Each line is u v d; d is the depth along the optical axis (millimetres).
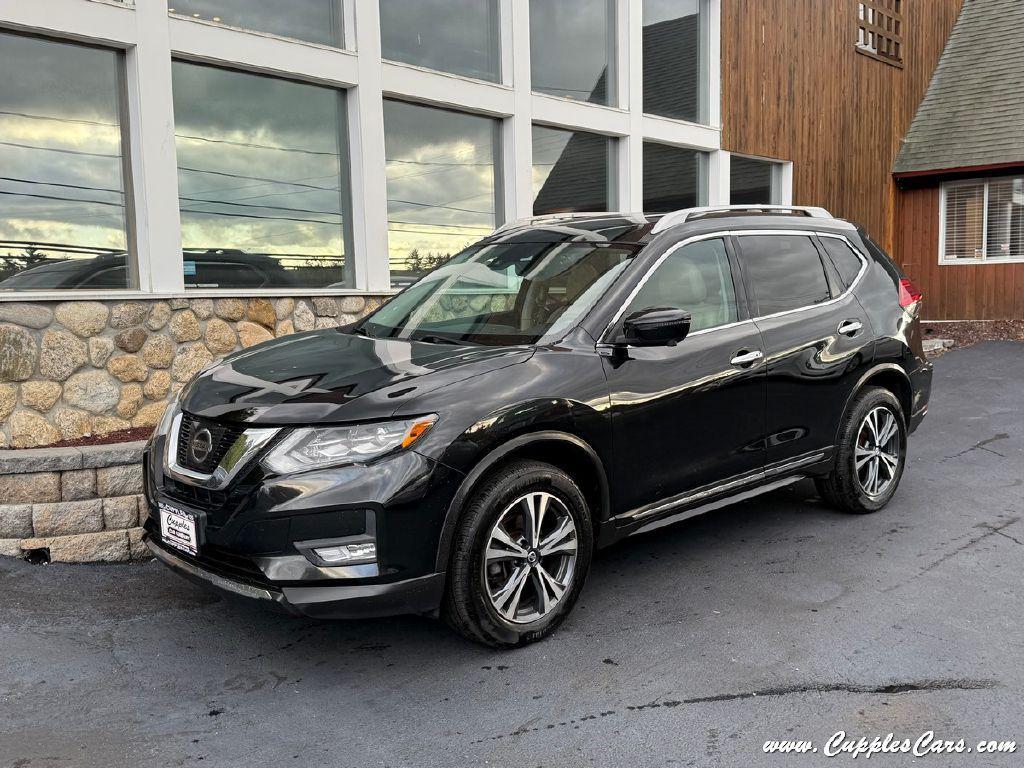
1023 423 7844
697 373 4105
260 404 3312
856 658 3398
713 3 10930
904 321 5359
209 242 6668
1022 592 4047
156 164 6125
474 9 8398
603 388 3732
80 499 4664
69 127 5887
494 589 3479
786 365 4551
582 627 3744
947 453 6895
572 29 9391
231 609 4047
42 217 5797
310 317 7023
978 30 16328
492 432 3330
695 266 4348
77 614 3973
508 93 8492
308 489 3086
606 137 9828
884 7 14516
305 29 7121
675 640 3594
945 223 15133
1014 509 5359
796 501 5645
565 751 2801
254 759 2789
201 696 3217
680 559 4574
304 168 7207
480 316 4203
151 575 4504
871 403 5094
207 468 3312
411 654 3543
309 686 3285
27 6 5496
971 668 3305
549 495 3541
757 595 4059
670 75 10547
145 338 6043
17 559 4586
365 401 3229
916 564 4430
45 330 5566
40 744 2879
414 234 8062
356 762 2766
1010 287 14578
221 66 6605
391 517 3119
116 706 3141
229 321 6516
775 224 4887
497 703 3119
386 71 7480
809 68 12719
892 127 14953
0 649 3598
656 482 3994
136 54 5988
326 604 3092
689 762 2727
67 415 5688
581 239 4480
